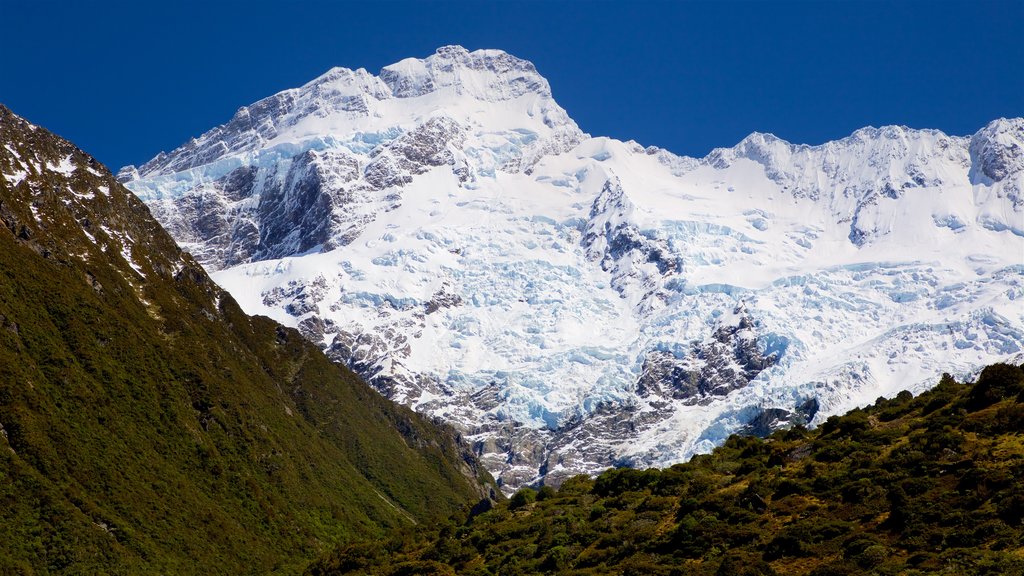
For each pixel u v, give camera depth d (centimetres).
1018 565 10769
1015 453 12681
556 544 14738
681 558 13050
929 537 11719
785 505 13488
